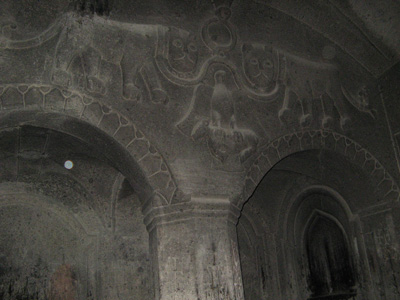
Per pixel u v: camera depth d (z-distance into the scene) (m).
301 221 6.39
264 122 4.93
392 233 5.30
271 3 5.43
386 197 5.42
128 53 4.41
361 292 5.53
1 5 3.94
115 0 4.51
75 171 5.43
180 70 4.66
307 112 5.26
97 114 4.05
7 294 4.79
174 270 3.92
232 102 4.81
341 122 5.46
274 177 6.24
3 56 3.81
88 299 5.16
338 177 5.68
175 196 4.16
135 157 4.13
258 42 5.28
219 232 4.16
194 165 4.34
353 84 5.76
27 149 4.93
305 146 5.11
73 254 5.27
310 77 5.46
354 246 5.71
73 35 4.15
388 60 5.80
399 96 5.69
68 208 5.37
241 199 4.45
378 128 5.69
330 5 5.50
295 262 6.23
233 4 5.22
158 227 4.07
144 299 5.40
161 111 4.40
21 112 3.80
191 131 4.47
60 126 4.16
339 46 5.86
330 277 5.92
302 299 6.04
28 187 5.22
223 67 4.92
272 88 5.13
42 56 3.95
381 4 5.38
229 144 4.60
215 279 3.96
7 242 4.95
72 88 3.99
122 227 5.59
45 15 4.09
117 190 5.63
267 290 6.06
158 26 4.68
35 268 5.02
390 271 5.25
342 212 5.93
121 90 4.25
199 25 4.95
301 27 5.65
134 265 5.50
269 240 6.32
